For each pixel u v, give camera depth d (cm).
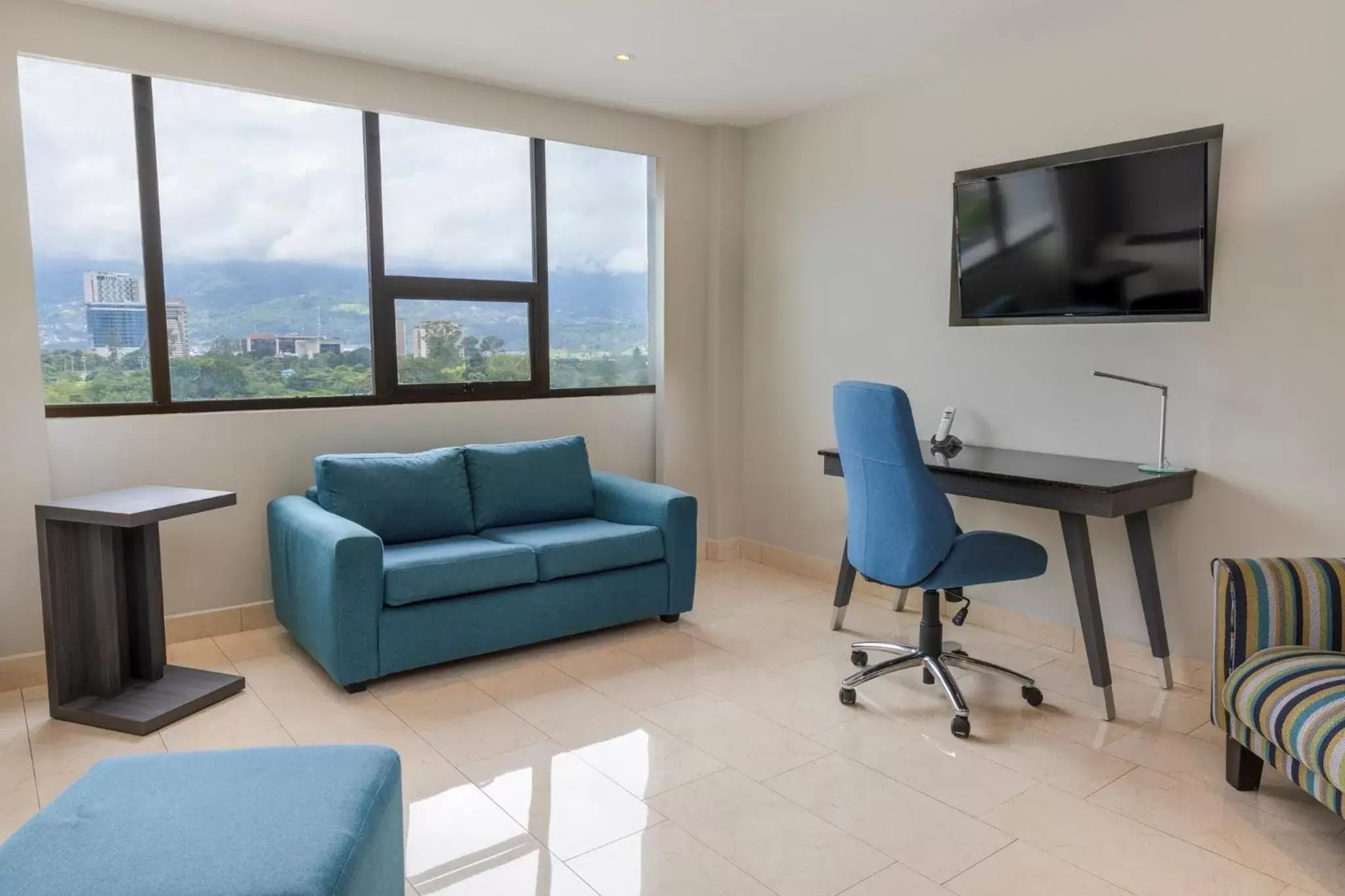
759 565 498
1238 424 303
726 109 448
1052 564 363
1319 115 278
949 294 393
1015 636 377
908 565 288
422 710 298
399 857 173
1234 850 215
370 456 367
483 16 320
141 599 306
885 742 276
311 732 280
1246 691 224
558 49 356
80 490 334
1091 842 219
